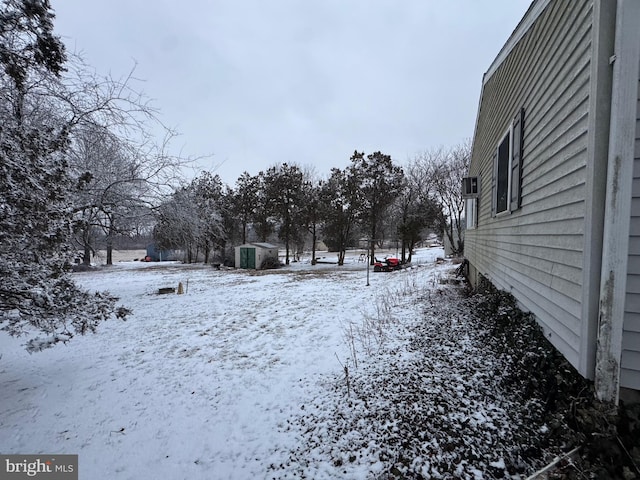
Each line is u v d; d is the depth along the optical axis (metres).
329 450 2.56
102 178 8.68
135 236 11.84
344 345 4.96
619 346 1.98
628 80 1.92
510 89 4.75
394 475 2.18
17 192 3.28
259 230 29.30
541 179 3.29
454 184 24.55
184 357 5.03
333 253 39.72
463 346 3.98
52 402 3.71
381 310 6.74
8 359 5.11
